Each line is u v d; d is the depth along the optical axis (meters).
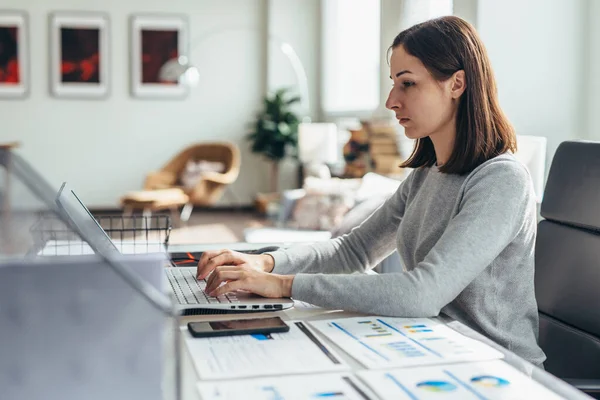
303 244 1.67
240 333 1.10
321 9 7.68
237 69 7.88
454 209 1.39
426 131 1.42
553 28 3.32
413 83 1.39
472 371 0.93
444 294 1.24
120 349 0.72
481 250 1.27
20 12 7.46
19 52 7.50
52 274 0.71
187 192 6.87
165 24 7.71
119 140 7.75
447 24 1.39
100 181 7.75
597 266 1.44
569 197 1.54
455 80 1.38
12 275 0.70
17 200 0.73
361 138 5.84
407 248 1.56
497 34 3.31
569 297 1.49
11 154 0.73
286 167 7.86
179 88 7.79
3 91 7.51
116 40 7.64
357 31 6.77
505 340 1.36
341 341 1.07
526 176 1.37
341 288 1.25
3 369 0.70
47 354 0.70
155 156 7.81
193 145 7.38
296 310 1.28
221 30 7.82
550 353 1.50
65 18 7.53
